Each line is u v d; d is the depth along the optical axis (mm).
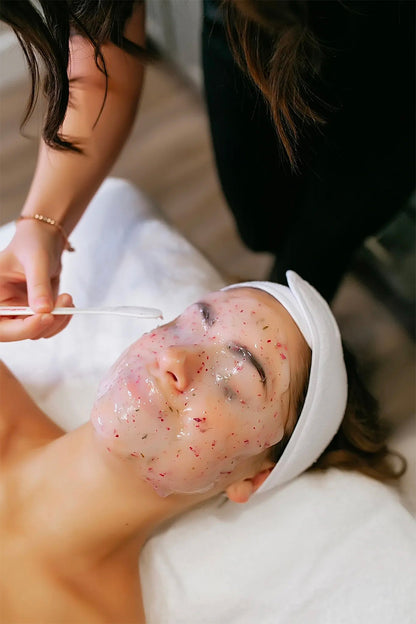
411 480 1104
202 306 909
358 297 1717
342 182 1085
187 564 988
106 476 905
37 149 1993
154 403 820
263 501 1021
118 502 917
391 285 1696
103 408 835
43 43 572
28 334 817
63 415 1084
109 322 1133
